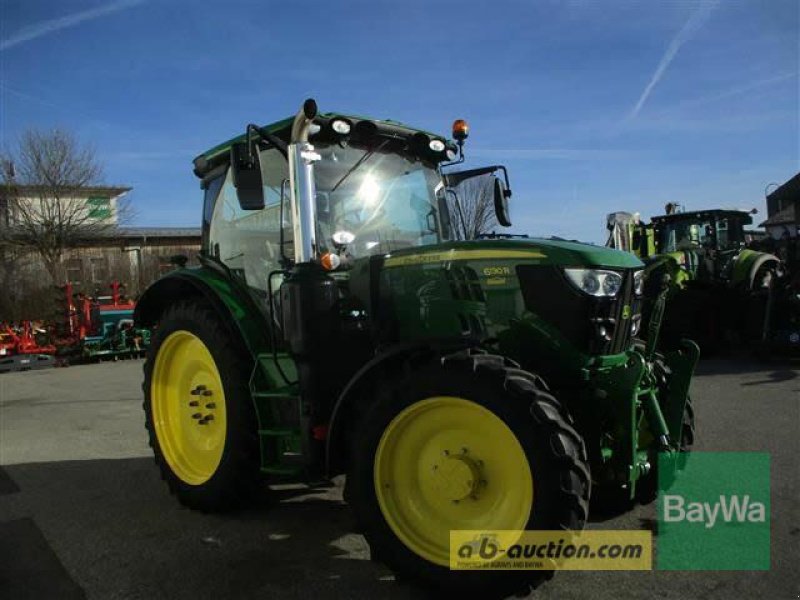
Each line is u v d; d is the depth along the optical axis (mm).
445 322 3656
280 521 4363
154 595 3406
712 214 11844
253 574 3594
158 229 37219
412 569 3205
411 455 3344
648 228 12430
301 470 3963
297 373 3932
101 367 15281
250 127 3863
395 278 3805
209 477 4539
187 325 4742
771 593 3193
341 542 3986
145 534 4242
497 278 3547
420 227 4777
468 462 3191
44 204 27641
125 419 8359
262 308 4438
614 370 3363
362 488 3340
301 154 3922
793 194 30688
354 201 4422
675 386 4062
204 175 5082
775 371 9297
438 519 3283
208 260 5004
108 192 29188
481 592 3053
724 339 10961
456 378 3135
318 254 4012
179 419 4977
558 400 3301
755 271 10906
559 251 3467
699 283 10734
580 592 3240
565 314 3400
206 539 4102
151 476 5613
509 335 3514
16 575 3703
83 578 3641
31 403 10133
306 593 3348
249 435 4328
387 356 3375
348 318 3889
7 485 5457
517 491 3064
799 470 4898
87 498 5039
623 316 3592
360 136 4449
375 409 3324
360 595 3305
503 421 3041
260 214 4520
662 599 3158
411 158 4789
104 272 27562
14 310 23781
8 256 26688
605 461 3385
